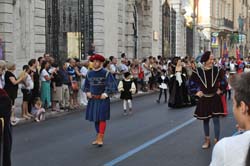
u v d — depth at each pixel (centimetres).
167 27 3756
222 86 959
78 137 1102
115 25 2798
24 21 1952
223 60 2778
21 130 1216
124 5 2941
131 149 951
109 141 1042
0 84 1223
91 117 986
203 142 1027
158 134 1138
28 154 909
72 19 2592
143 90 2538
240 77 247
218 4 5978
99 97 984
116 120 1407
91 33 2580
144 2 3219
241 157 233
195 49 4500
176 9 3944
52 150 946
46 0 2309
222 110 957
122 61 2306
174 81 1769
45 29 2198
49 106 1603
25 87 1370
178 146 983
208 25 5544
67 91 1625
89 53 2208
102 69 994
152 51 3372
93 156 885
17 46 1906
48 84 1541
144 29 3266
